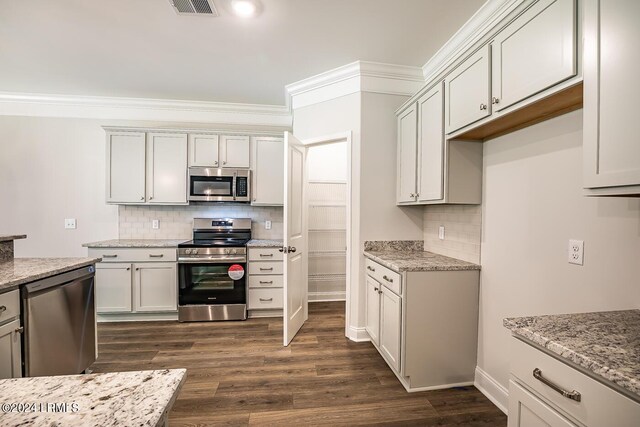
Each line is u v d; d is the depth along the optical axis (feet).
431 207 8.68
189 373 7.16
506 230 5.85
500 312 6.01
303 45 7.85
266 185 11.67
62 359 6.01
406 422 5.59
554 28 3.87
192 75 9.68
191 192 11.19
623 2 2.88
